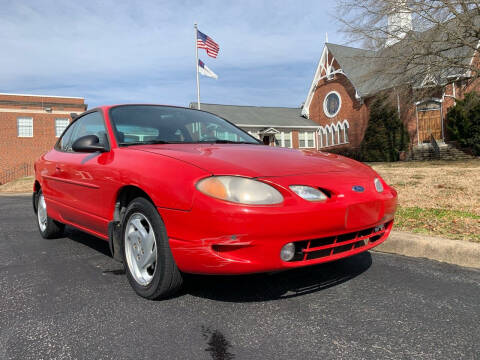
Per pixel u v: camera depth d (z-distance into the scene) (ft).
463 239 12.01
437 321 7.19
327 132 101.96
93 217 10.37
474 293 8.58
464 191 22.07
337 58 95.45
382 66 52.16
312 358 5.92
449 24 45.03
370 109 80.07
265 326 7.02
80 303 8.25
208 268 7.13
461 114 66.23
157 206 7.72
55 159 13.41
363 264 10.89
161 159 8.31
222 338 6.59
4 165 96.27
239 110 105.70
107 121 10.85
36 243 14.57
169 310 7.77
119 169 8.99
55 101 101.50
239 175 7.28
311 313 7.57
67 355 6.08
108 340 6.57
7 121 96.89
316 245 7.67
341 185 8.05
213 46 75.51
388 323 7.11
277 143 100.37
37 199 15.92
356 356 5.96
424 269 10.38
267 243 6.93
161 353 6.11
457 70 49.29
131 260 8.87
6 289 9.26
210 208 6.89
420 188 24.26
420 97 52.34
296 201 7.25
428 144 73.92
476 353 6.03
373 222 8.36
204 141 11.29
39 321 7.37
